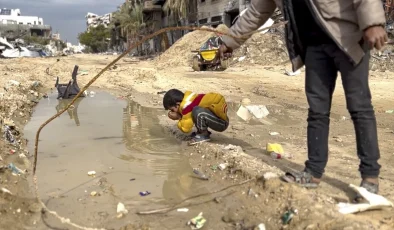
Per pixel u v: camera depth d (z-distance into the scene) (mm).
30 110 9289
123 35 64500
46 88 13344
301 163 4816
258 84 13656
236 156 5004
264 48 22812
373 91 11633
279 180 3971
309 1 3410
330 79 3670
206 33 26734
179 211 3812
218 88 12562
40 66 19531
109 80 14289
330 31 3371
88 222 3629
